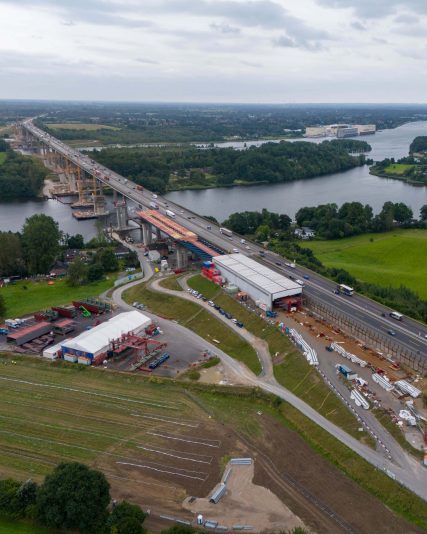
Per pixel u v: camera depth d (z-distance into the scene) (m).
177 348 135.25
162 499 81.06
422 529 74.06
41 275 199.62
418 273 193.62
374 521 75.75
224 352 132.50
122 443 95.75
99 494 74.06
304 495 81.56
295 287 150.25
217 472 87.38
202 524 75.19
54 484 74.31
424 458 84.50
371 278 188.12
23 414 105.81
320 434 95.69
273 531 74.19
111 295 176.38
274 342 131.00
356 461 87.19
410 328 131.50
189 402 109.81
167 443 95.56
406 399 100.56
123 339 132.88
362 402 100.38
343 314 139.62
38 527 74.94
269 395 109.75
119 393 113.81
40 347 135.88
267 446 94.31
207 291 168.12
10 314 160.75
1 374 123.00
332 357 118.50
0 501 77.00
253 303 153.75
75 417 104.56
